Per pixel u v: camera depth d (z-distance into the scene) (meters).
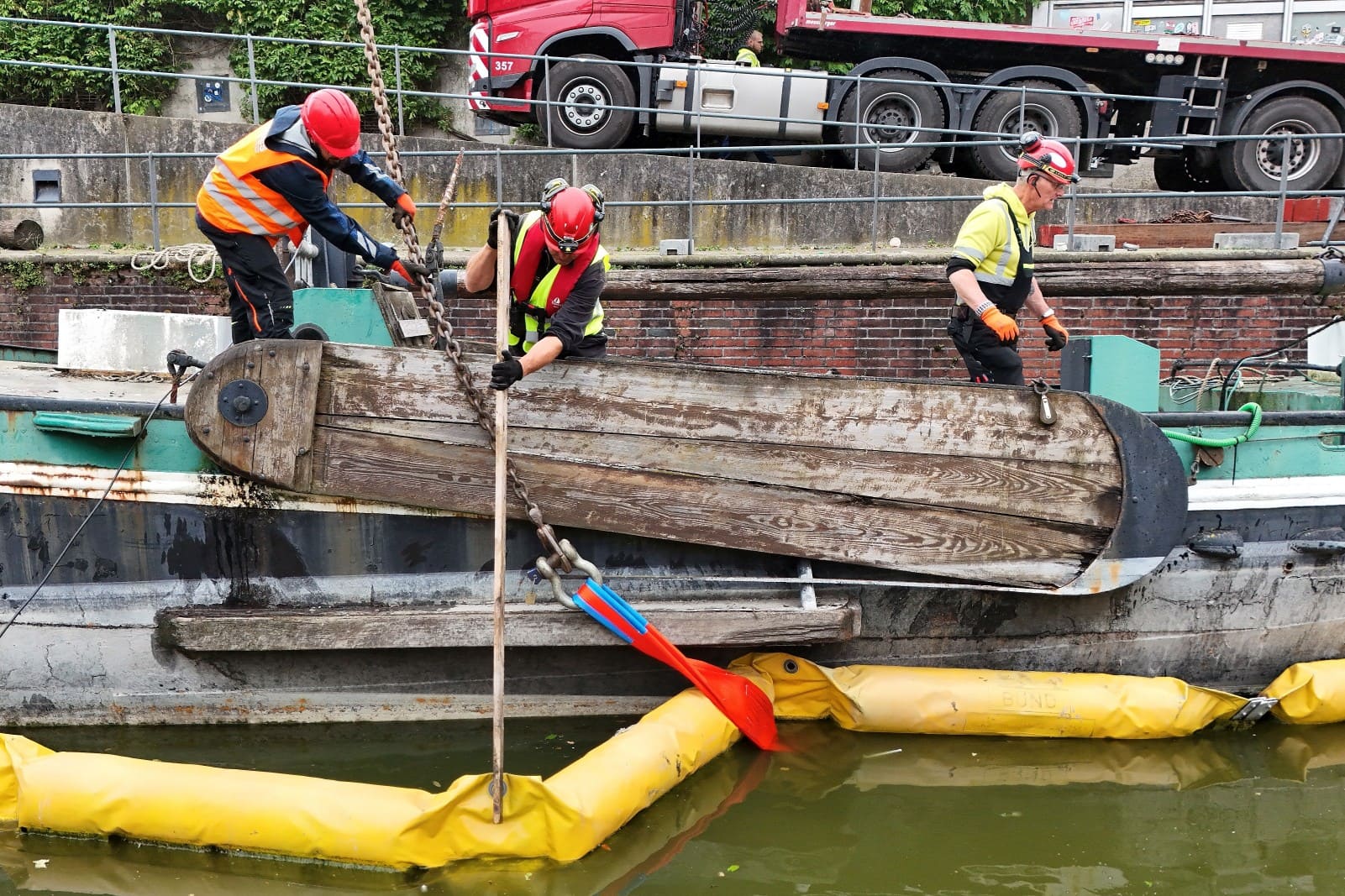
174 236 9.97
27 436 4.35
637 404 4.27
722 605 4.43
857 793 4.13
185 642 4.29
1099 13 15.06
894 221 9.73
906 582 4.50
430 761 4.34
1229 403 6.16
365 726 4.59
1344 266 6.59
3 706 4.53
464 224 9.99
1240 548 4.72
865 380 4.34
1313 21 14.17
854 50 10.52
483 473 4.26
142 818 3.62
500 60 10.61
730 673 4.37
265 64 14.88
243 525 4.39
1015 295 4.73
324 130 3.97
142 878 3.53
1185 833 3.87
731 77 10.27
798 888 3.51
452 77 15.49
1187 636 4.80
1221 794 4.14
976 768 4.32
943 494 4.42
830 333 8.35
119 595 4.43
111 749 4.39
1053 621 4.73
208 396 4.15
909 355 8.30
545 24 10.45
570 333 3.86
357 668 4.54
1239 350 8.14
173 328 5.67
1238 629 4.81
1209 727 4.67
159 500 4.37
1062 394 4.39
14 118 10.02
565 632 4.28
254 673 4.52
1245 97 9.91
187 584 4.43
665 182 9.97
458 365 4.13
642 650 4.26
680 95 10.34
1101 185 12.67
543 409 4.23
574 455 4.27
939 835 3.85
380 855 3.51
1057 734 4.53
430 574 4.43
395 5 15.12
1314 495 4.75
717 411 4.30
